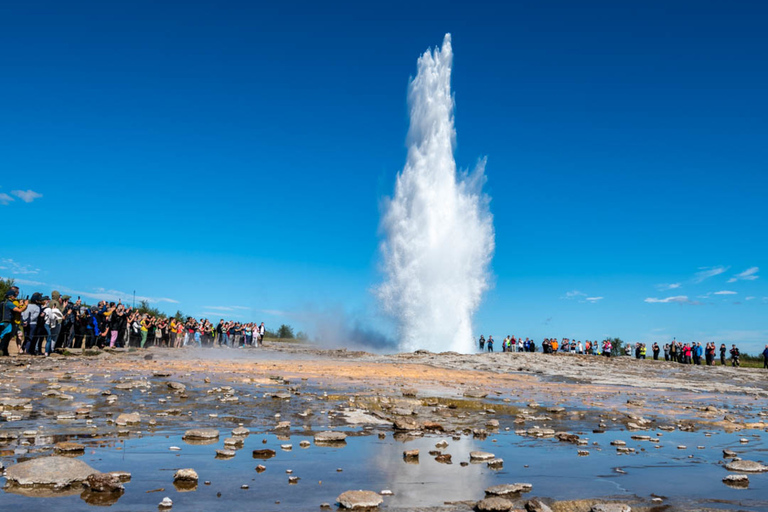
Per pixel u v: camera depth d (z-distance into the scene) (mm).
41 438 6016
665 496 4727
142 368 15750
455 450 6488
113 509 3783
